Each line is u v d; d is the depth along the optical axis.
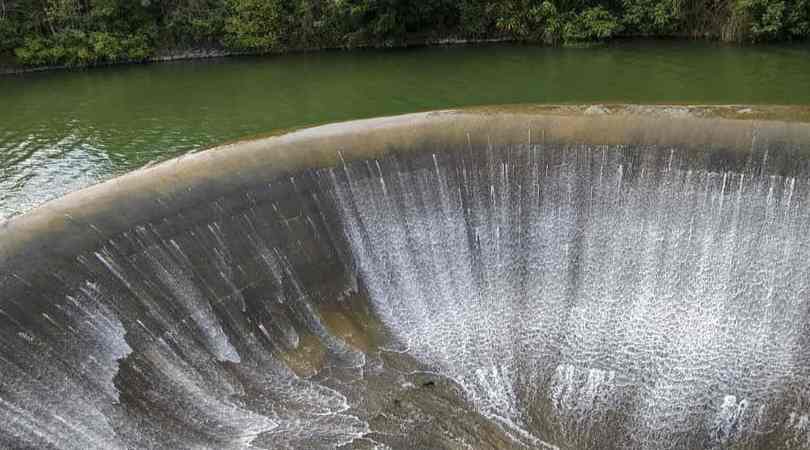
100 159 18.84
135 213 12.48
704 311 13.55
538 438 12.33
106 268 11.69
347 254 14.45
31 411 9.96
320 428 11.95
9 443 9.53
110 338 11.26
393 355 13.67
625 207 14.19
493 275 14.77
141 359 11.45
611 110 14.82
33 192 16.75
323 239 14.26
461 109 15.68
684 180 13.69
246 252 13.36
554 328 14.13
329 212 14.40
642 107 14.75
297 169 14.34
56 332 10.72
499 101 22.45
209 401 11.73
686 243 13.78
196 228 12.95
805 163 12.77
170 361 11.77
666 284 13.87
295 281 13.78
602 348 13.73
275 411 12.08
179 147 19.59
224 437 11.33
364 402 12.60
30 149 19.73
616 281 14.17
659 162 13.86
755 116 13.70
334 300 14.09
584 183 14.40
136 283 11.95
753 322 13.20
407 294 14.59
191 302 12.41
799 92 21.44
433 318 14.41
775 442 11.92
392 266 14.70
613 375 13.30
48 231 11.56
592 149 14.30
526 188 14.69
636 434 12.38
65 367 10.60
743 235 13.37
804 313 12.86
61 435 10.06
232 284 13.00
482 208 14.87
